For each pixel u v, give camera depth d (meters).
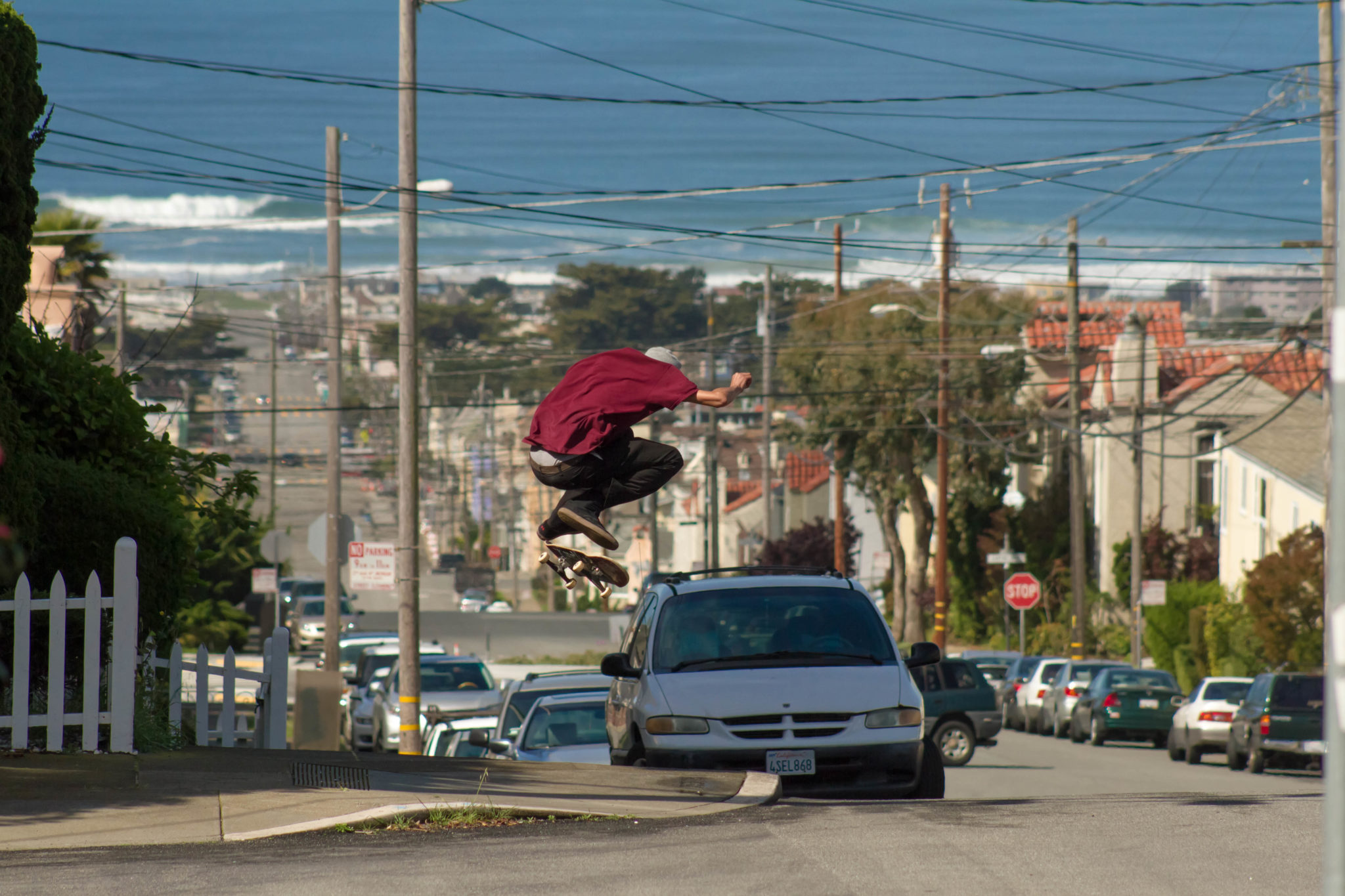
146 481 54.03
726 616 47.75
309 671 70.19
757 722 43.94
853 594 48.97
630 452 32.00
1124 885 27.47
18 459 43.19
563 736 60.16
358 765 42.69
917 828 34.22
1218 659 149.25
